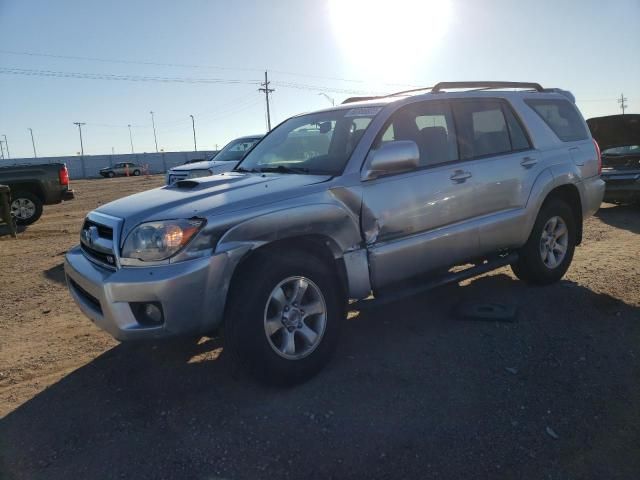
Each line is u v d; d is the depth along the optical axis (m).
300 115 5.09
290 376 3.48
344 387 3.52
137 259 3.18
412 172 4.16
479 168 4.60
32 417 3.33
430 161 4.35
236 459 2.83
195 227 3.16
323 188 3.68
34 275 7.14
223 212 3.27
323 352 3.63
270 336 3.41
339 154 4.06
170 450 2.93
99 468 2.81
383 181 3.97
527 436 2.97
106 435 3.10
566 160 5.43
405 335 4.36
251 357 3.33
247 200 3.40
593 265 6.32
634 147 11.65
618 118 11.78
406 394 3.42
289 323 3.49
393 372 3.71
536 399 3.34
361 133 4.09
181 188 3.90
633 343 4.10
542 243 5.38
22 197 12.12
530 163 5.07
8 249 9.19
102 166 68.31
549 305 4.91
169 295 3.09
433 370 3.73
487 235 4.64
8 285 6.63
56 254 8.59
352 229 3.76
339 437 2.99
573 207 5.71
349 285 3.80
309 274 3.54
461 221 4.47
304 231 3.52
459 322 4.60
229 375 3.76
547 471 2.70
